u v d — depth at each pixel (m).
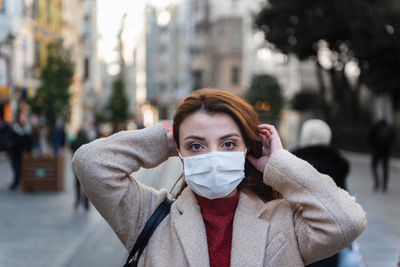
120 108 53.50
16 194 13.09
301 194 2.06
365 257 7.01
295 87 55.22
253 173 2.30
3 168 20.19
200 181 2.04
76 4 39.66
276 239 2.08
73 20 38.38
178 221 2.11
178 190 2.45
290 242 2.09
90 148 2.15
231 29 66.50
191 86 69.00
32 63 28.33
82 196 10.90
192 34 75.44
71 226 8.99
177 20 85.19
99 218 9.80
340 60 31.52
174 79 86.81
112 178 2.12
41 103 17.19
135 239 2.18
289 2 26.94
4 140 14.23
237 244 2.05
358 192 13.54
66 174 18.84
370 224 9.21
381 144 13.53
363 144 31.06
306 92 39.97
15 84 25.39
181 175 2.40
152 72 100.06
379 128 13.60
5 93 24.41
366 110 36.94
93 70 49.78
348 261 3.87
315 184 2.05
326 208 2.00
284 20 27.56
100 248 7.32
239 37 66.38
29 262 6.56
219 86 67.75
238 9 67.94
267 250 2.06
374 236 8.25
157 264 2.07
